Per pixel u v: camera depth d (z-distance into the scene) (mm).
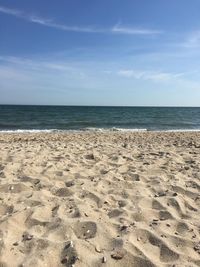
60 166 6418
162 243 3150
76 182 5238
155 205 4309
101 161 7148
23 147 9539
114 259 2836
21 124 33438
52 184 5070
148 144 11430
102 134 18891
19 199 4332
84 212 3840
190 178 5789
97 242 3123
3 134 18812
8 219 3525
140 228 3395
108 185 5180
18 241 3113
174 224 3641
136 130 26312
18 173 5727
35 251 2904
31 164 6473
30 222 3564
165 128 29906
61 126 31359
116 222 3586
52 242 3057
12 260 2752
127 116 53625
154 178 5676
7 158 7102
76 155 7934
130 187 5094
